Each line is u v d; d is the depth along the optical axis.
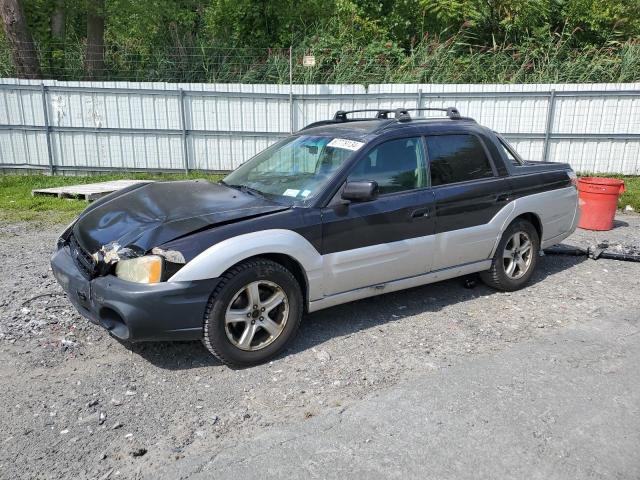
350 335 4.46
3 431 3.18
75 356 4.07
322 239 4.15
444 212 4.79
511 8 16.12
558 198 5.76
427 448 3.01
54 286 5.48
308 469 2.85
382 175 4.54
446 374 3.82
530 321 4.77
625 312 4.98
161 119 12.28
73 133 12.31
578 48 16.67
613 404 3.45
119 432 3.18
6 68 14.09
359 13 16.56
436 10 16.17
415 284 4.80
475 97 12.27
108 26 16.88
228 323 3.79
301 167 4.64
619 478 2.79
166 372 3.86
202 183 4.95
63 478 2.80
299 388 3.65
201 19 18.39
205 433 3.17
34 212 9.02
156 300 3.53
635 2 17.56
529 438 3.10
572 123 12.30
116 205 4.41
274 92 12.20
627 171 12.50
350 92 12.23
